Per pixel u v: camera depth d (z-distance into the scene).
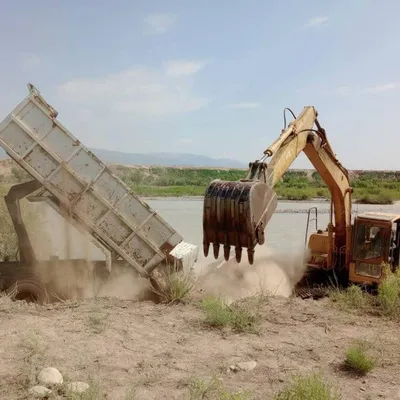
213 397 4.73
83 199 9.33
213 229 7.51
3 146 9.04
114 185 9.38
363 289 10.20
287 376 5.35
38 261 9.73
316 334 6.92
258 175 7.93
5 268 8.98
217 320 7.17
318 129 10.61
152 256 9.58
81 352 5.80
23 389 4.75
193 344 6.33
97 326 6.84
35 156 9.12
